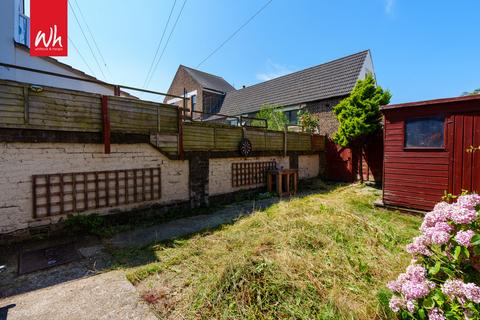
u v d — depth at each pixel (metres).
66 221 4.00
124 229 4.37
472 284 1.54
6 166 3.52
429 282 1.72
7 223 3.54
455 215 1.80
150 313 2.05
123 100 4.64
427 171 4.90
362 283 2.33
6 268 2.87
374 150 9.28
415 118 5.06
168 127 5.38
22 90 3.56
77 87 7.23
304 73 14.52
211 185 6.43
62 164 4.01
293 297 2.14
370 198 6.60
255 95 16.33
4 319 1.97
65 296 2.30
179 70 19.66
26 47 5.84
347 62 12.57
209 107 18.09
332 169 10.79
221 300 2.15
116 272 2.80
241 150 7.08
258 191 7.89
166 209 5.40
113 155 4.59
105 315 2.02
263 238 3.36
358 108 8.66
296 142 9.53
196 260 3.03
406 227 3.96
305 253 2.88
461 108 4.48
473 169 4.35
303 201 5.68
